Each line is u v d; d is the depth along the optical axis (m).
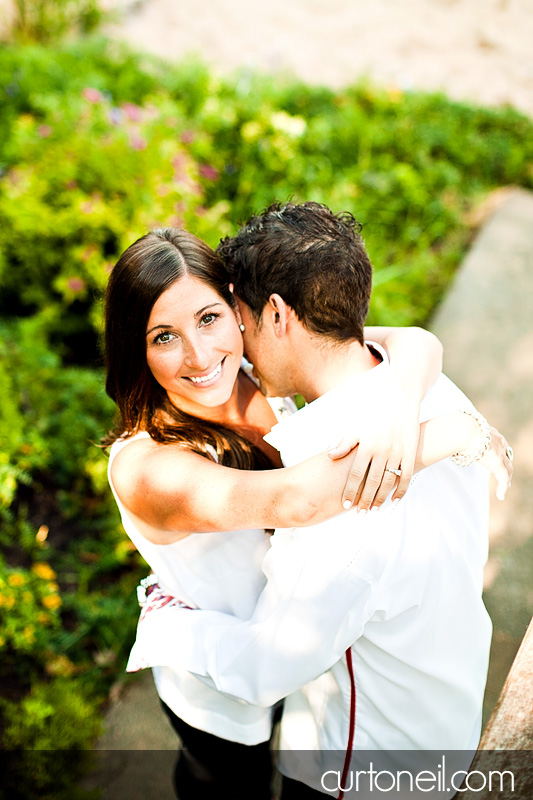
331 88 6.45
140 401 1.44
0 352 3.59
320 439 1.29
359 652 1.33
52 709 2.43
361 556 1.24
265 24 8.34
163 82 5.87
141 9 8.40
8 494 3.04
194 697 1.52
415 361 1.36
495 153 5.72
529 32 8.39
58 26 7.54
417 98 6.12
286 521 1.22
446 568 1.32
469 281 4.54
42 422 3.33
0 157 4.50
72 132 4.36
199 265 1.34
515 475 3.13
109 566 3.05
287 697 1.52
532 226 5.03
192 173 4.45
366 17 8.60
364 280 1.34
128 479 1.41
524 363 3.83
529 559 2.76
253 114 5.22
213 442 1.47
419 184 5.27
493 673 2.36
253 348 1.43
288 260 1.31
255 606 1.49
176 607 1.53
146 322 1.34
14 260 4.09
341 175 5.21
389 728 1.38
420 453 1.25
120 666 2.74
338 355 1.34
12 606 2.70
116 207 4.04
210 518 1.30
